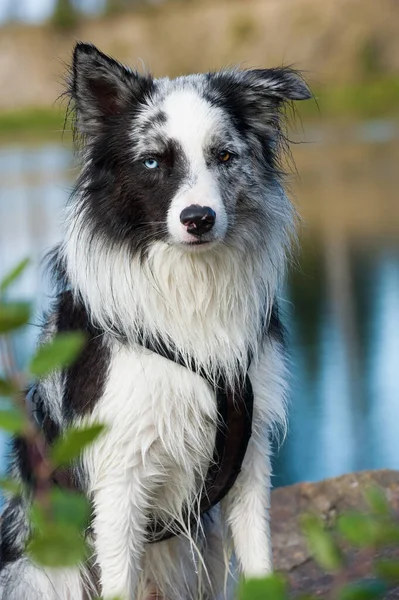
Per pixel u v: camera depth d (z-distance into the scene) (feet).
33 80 227.81
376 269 65.00
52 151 147.02
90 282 19.47
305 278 64.44
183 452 18.93
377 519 7.32
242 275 19.60
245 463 19.63
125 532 18.66
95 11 243.19
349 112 182.60
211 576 21.54
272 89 20.44
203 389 18.63
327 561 7.35
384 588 7.43
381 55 221.25
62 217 21.53
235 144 19.72
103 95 20.10
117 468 18.45
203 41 232.53
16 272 7.63
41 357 7.16
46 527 6.92
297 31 225.15
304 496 27.71
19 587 20.45
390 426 39.14
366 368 45.44
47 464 7.94
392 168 113.50
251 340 19.47
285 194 21.27
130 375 18.24
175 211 18.58
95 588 20.01
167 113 19.48
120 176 19.53
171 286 19.11
